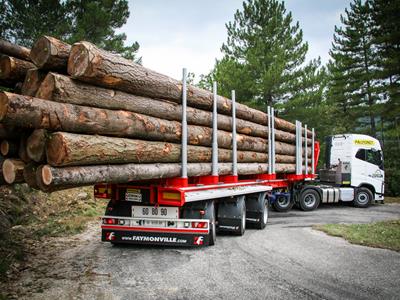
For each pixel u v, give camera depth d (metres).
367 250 6.86
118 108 4.76
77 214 10.05
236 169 8.05
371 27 26.73
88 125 4.12
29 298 4.20
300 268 5.60
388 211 13.80
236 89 19.91
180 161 6.27
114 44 15.46
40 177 3.82
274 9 21.36
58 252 6.36
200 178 7.20
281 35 21.31
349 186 15.02
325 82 21.52
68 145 3.71
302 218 11.51
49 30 13.99
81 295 4.36
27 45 13.33
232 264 5.78
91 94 4.26
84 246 6.91
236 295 4.45
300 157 12.64
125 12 16.23
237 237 8.04
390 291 4.68
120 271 5.34
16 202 9.10
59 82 3.85
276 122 10.95
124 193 6.67
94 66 4.01
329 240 7.76
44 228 8.02
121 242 6.73
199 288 4.67
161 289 4.62
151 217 6.71
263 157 10.07
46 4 13.95
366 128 30.44
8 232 6.81
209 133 7.07
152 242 6.69
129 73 4.70
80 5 14.99
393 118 27.12
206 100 7.03
